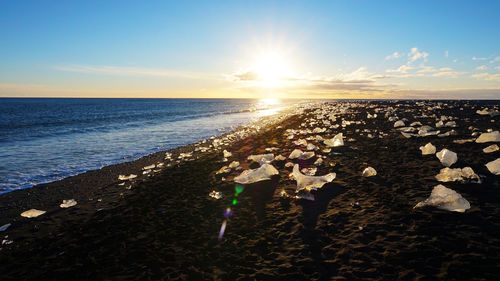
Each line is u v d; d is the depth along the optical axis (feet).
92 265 13.99
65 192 26.40
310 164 29.50
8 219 20.45
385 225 15.10
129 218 19.44
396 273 11.16
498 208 15.44
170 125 93.86
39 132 75.25
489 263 11.08
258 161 33.55
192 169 32.32
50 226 18.93
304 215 17.56
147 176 30.50
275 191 22.56
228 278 12.07
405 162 26.76
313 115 98.07
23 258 15.08
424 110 90.33
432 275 10.78
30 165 37.96
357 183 22.21
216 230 16.71
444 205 16.11
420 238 13.42
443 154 25.29
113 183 28.73
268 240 15.01
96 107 267.39
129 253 14.85
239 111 188.85
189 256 14.12
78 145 54.19
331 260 12.59
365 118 74.18
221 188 24.61
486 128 43.37
